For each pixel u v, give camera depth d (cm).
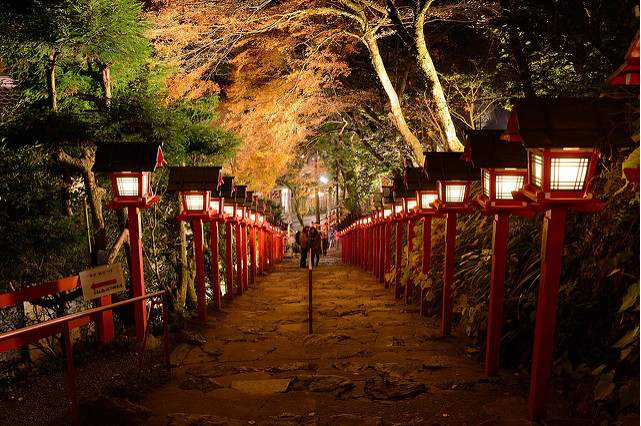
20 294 553
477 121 1548
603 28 625
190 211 854
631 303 321
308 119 1994
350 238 2519
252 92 1678
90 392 521
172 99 1079
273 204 3011
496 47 1206
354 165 2322
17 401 510
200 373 578
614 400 385
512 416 422
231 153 994
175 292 966
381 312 947
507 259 637
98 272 627
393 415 441
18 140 654
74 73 870
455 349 655
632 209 419
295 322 880
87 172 718
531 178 408
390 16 1136
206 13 1302
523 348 547
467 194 717
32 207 674
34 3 705
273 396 497
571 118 366
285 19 1354
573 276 508
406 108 1638
